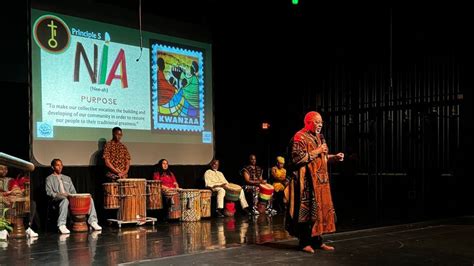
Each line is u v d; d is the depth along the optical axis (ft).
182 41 28.96
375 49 29.07
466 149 24.94
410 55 27.63
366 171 29.30
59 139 23.89
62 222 21.44
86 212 21.98
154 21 27.81
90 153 24.93
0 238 18.63
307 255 13.92
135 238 19.42
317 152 14.53
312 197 14.49
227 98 31.40
